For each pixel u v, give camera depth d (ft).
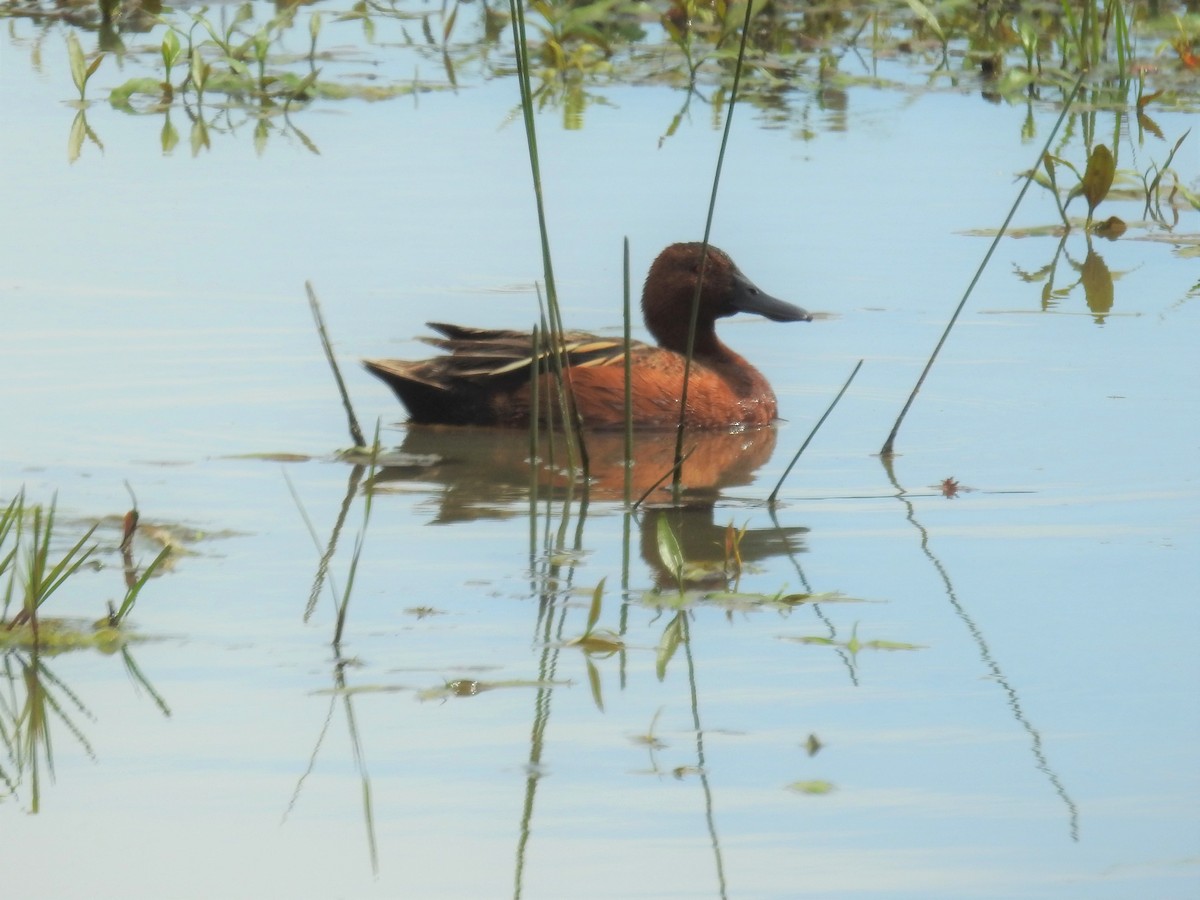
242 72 81.82
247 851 24.70
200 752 27.68
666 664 31.37
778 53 90.84
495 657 31.50
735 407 49.19
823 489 41.98
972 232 63.31
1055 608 33.63
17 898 23.49
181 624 32.78
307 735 28.30
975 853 24.70
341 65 87.92
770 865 24.35
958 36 95.20
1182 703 29.35
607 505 41.24
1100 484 41.42
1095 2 85.05
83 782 26.68
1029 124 77.61
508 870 24.20
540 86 84.58
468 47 93.20
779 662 31.37
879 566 36.27
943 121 78.13
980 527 38.60
